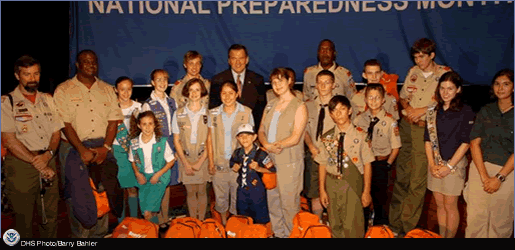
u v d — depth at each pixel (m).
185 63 3.70
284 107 3.15
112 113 3.40
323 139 3.12
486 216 2.90
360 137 3.04
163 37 4.49
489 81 4.53
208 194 3.91
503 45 4.46
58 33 4.70
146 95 4.70
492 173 2.83
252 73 3.78
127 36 4.46
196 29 4.50
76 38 4.45
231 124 3.33
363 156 3.05
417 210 3.46
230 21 4.49
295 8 4.46
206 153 3.41
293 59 4.54
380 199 3.33
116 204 3.42
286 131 3.12
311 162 3.46
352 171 3.06
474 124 2.88
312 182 3.48
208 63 4.55
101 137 3.38
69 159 3.25
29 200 3.06
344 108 2.98
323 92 3.33
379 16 4.44
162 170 3.34
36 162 2.99
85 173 3.25
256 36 4.51
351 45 4.49
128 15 4.44
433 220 3.64
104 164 3.38
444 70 3.46
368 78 3.56
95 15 4.43
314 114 3.41
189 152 3.40
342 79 3.78
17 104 2.97
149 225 3.23
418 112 3.42
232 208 3.52
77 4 4.41
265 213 3.39
